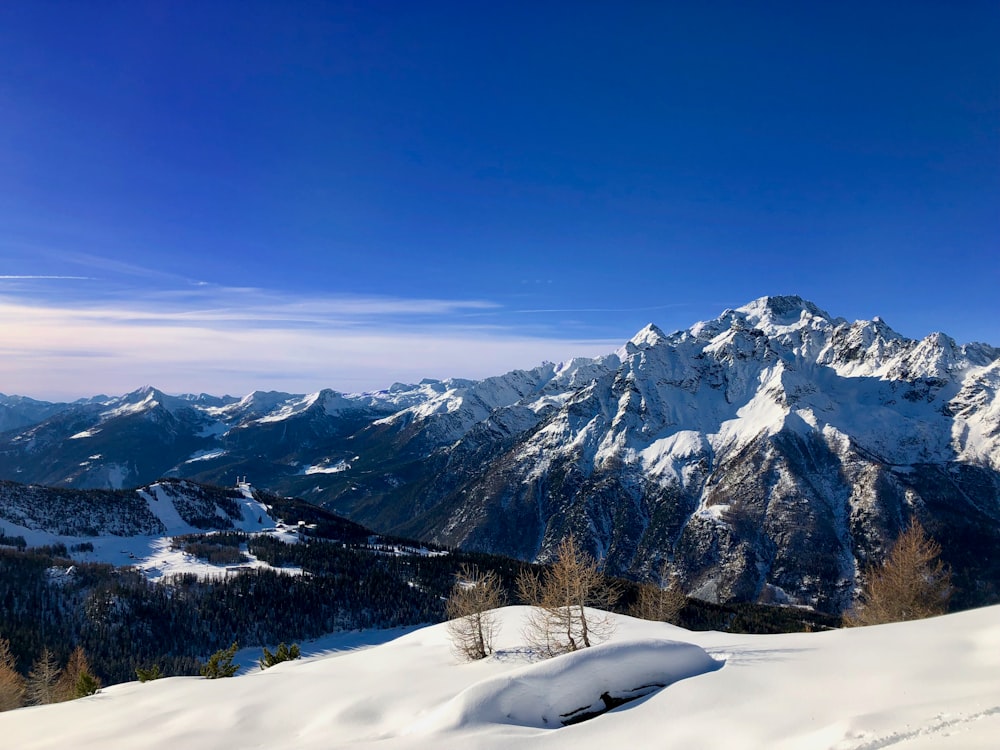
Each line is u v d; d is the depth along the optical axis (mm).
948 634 22781
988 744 12094
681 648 24312
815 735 15047
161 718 27906
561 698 21203
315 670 35094
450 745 18484
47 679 69562
